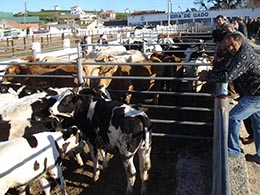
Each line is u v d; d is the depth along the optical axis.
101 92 6.28
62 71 8.30
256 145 4.90
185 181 4.71
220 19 7.48
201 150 5.73
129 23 62.66
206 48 15.65
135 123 4.56
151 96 9.02
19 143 4.33
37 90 7.16
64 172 5.70
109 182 5.32
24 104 5.86
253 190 4.38
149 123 4.66
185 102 8.89
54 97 6.02
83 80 6.71
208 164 5.16
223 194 2.11
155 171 5.42
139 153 4.70
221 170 2.34
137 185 5.12
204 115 7.54
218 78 4.21
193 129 6.79
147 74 8.60
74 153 5.79
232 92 7.20
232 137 4.76
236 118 4.62
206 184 4.61
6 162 4.12
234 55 4.22
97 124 5.05
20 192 4.76
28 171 4.35
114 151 6.29
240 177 4.36
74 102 5.36
